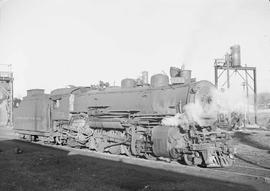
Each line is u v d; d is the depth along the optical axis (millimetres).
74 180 9852
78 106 19906
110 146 17203
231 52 29953
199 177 10148
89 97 19141
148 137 14469
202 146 12383
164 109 14375
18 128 27188
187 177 10148
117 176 10328
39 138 24156
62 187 9023
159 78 15539
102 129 17906
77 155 15523
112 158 14453
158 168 11797
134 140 15227
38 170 11555
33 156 14852
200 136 12852
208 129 13508
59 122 21219
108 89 18531
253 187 8758
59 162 12898
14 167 12164
